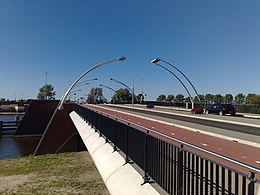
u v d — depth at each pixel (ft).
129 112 123.75
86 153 89.66
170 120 80.53
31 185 53.26
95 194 46.29
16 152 133.08
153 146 21.16
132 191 21.76
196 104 162.81
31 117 201.67
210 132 51.08
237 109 136.77
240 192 14.57
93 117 54.75
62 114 130.21
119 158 30.45
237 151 31.71
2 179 59.26
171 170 18.15
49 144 125.59
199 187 16.01
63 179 56.95
